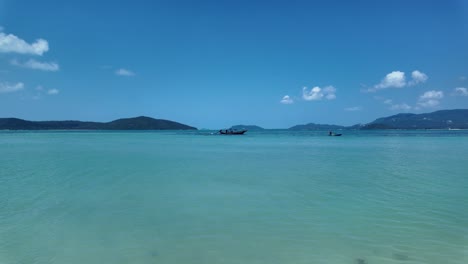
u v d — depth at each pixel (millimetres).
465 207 9773
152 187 12977
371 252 6559
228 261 6184
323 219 8656
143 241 7109
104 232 7672
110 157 26297
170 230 7816
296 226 8102
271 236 7438
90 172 17188
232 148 39000
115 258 6285
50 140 62469
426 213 9164
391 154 28641
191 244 6969
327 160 23594
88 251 6590
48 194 11633
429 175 15969
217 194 11711
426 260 6203
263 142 55875
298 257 6344
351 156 26875
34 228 7914
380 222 8375
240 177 15484
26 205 10031
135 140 65062
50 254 6445
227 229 7883
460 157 25312
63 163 21516
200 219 8672
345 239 7258
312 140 63219
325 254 6480
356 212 9297
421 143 47625
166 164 21000
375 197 11188
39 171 17516
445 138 66688
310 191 12211
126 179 14961
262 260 6238
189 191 12273
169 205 10094
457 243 6973
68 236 7391
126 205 10086
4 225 8125
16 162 22047
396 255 6414
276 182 14156
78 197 11172
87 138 75938
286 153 30719
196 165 20578
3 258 6258
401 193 11820
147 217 8820
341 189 12570
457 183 13758
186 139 71312
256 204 10242
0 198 10977
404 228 7926
